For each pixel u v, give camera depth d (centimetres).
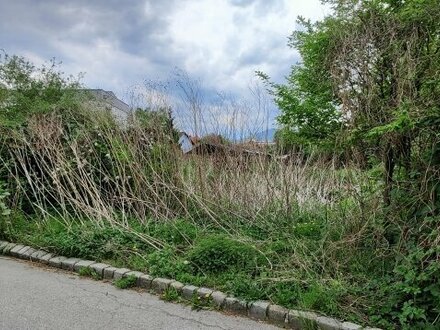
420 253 342
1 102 880
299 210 632
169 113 696
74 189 617
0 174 682
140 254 509
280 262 450
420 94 378
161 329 358
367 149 447
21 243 580
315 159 683
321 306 370
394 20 410
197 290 418
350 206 489
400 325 341
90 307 398
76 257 523
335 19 458
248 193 624
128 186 655
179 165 657
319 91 500
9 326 353
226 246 474
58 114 745
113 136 698
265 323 372
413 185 390
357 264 423
